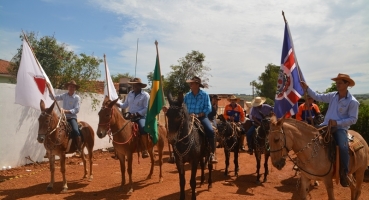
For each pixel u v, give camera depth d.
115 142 8.17
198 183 9.41
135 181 9.58
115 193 8.16
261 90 55.00
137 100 9.22
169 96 7.10
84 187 8.80
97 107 16.05
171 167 11.95
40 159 12.05
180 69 32.47
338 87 6.10
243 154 15.84
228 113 11.98
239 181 9.82
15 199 7.50
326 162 5.85
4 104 10.52
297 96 7.60
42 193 8.08
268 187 9.09
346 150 5.87
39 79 9.23
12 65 17.44
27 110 11.41
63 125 8.52
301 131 5.97
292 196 8.09
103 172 10.91
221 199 7.66
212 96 11.48
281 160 5.71
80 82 15.98
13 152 10.92
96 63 16.75
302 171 6.07
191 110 8.33
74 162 12.77
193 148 7.07
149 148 9.40
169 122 6.71
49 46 16.09
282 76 7.80
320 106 12.70
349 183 6.09
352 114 5.96
